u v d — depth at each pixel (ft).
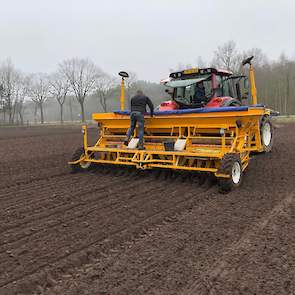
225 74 29.07
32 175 26.12
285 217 15.43
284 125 84.12
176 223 14.94
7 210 17.06
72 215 16.14
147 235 13.67
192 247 12.42
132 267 11.05
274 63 169.27
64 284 10.17
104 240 13.17
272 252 11.87
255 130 25.91
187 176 23.61
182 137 23.61
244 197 18.88
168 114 24.07
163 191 20.34
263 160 30.14
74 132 85.46
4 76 187.93
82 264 11.36
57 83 174.50
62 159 34.47
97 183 22.66
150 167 22.89
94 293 9.64
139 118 24.59
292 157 31.45
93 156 27.12
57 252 12.19
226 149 21.43
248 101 30.81
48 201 18.53
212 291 9.57
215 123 22.61
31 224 15.01
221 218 15.47
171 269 10.85
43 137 68.03
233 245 12.50
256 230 13.92
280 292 9.47
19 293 9.75
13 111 209.46
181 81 28.35
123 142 25.70
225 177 19.43
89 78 169.48
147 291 9.65
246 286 9.79
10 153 40.88
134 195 19.51
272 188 20.68
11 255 12.00
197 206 17.38
